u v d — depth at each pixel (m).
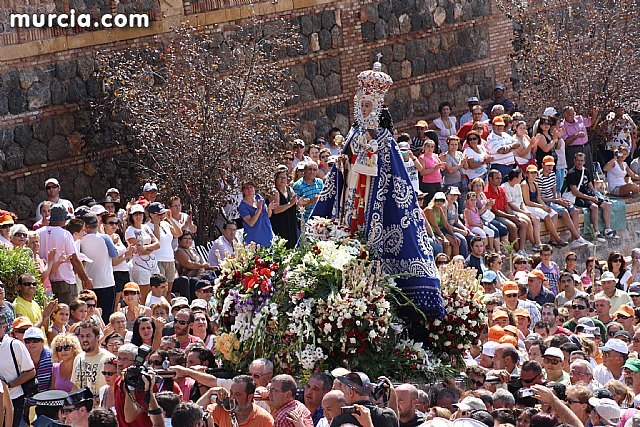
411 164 28.86
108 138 28.58
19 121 27.59
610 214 34.12
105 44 28.95
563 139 34.16
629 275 29.28
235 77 29.11
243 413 13.43
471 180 31.61
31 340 16.75
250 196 26.44
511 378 16.61
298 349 15.37
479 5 37.75
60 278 21.81
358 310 15.30
